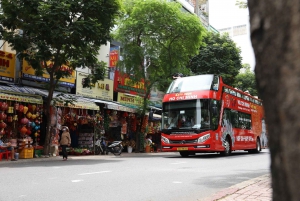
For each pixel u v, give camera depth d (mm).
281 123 813
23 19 13578
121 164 11617
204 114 15000
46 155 14945
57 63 15023
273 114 836
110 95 21125
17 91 14352
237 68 31531
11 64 15289
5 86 14617
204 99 15094
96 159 14594
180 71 22734
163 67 22406
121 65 21438
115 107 19422
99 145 18422
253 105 21453
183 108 15492
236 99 18312
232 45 31453
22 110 14445
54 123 15969
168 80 21641
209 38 31328
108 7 14062
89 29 12938
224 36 31859
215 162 12602
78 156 16750
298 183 772
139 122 22531
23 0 12586
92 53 15211
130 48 21109
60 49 14555
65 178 7863
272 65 847
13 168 10094
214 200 5145
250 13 918
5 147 13023
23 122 14484
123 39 21344
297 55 805
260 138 22172
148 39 21438
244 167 10688
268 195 5523
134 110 21203
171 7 20953
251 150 21297
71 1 13055
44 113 16656
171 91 16266
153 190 6406
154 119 23656
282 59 827
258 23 885
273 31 850
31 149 14422
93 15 13875
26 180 7504
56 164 11664
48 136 15070
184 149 15172
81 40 13391
